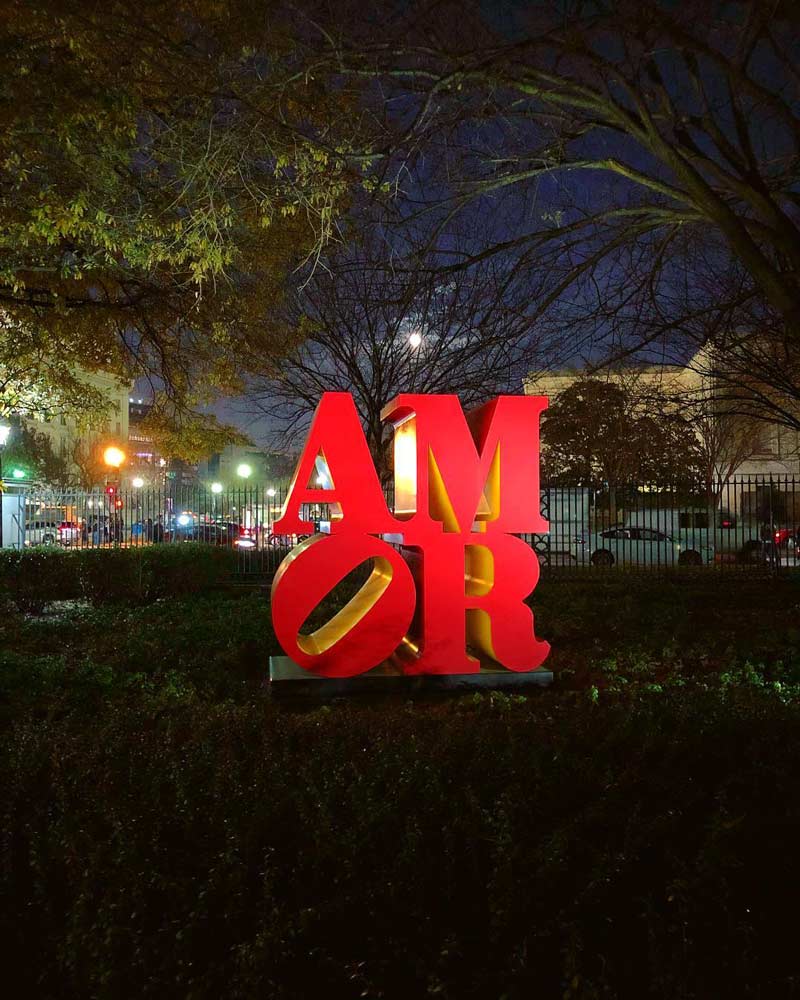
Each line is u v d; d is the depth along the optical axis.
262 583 17.98
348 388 16.42
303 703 7.11
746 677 7.77
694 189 6.91
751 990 2.22
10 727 5.76
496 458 7.64
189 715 5.34
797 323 6.89
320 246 8.10
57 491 22.95
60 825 3.12
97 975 2.50
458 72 6.39
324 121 8.19
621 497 23.09
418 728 4.85
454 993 2.29
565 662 8.92
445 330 13.99
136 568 14.82
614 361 8.88
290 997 2.28
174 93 8.98
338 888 2.67
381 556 7.20
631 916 2.52
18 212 11.54
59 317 14.59
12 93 8.66
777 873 2.67
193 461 20.17
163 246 10.53
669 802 3.08
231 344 15.49
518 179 7.66
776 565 18.39
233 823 3.03
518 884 2.55
